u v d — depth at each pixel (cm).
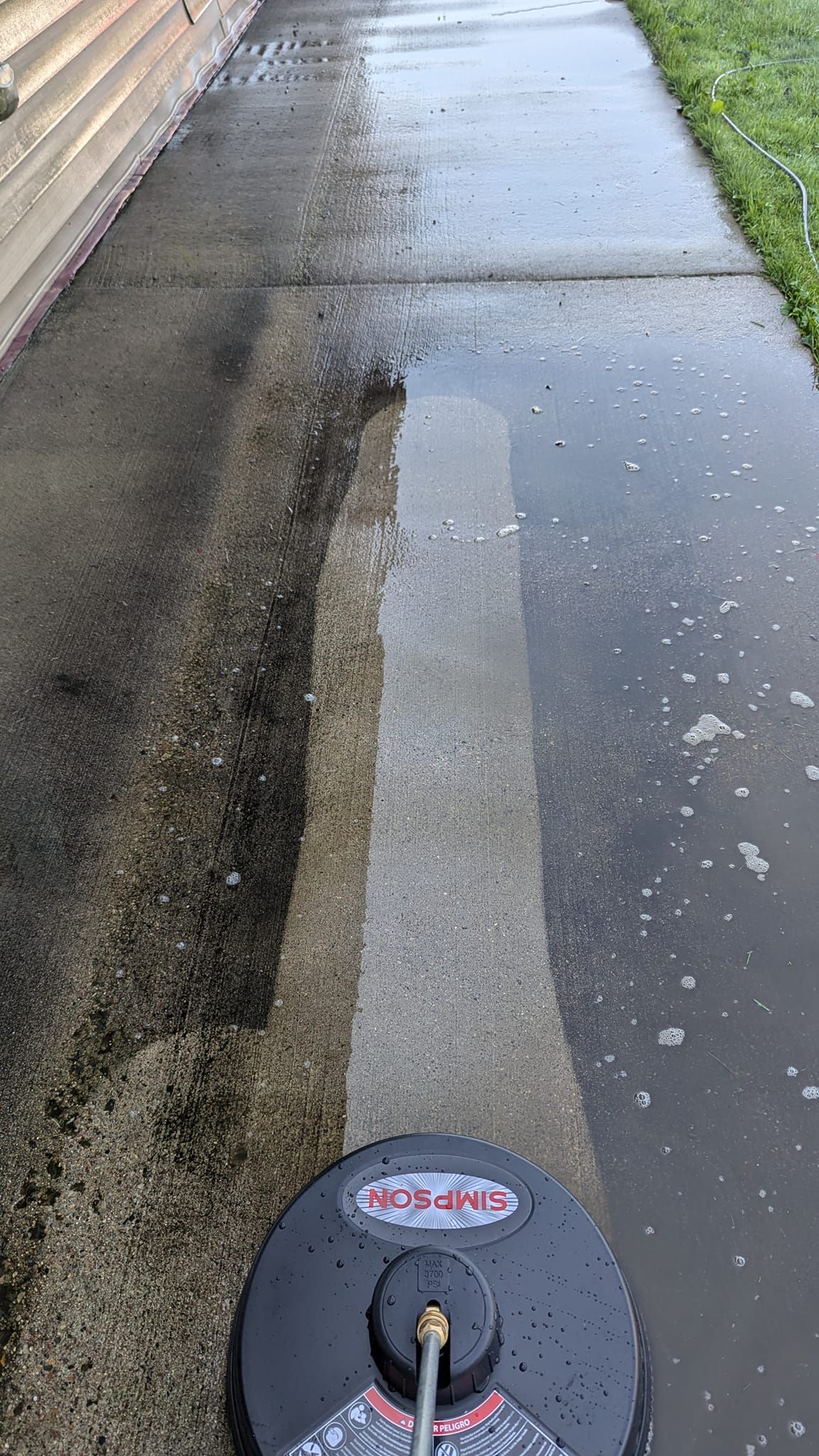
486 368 430
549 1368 158
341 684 310
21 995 236
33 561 346
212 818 275
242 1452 157
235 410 414
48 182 469
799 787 276
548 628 322
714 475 373
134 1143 212
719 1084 219
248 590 340
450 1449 149
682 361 427
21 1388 179
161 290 480
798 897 252
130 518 364
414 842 267
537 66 707
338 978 239
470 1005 233
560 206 534
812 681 302
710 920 248
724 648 313
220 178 575
